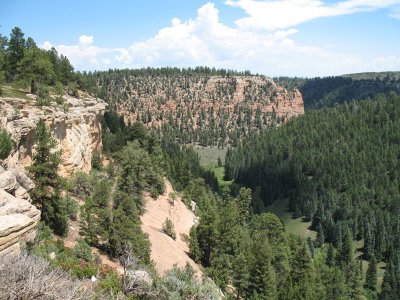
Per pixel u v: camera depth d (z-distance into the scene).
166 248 58.22
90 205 44.25
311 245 131.12
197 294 28.22
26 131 42.81
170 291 27.12
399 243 128.38
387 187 175.75
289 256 85.69
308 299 62.44
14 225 21.61
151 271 36.19
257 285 59.22
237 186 197.12
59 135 54.50
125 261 29.34
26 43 77.94
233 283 61.88
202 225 66.81
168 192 88.38
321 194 178.62
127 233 41.84
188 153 199.62
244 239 81.31
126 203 48.78
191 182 113.62
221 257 62.00
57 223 39.47
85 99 83.50
